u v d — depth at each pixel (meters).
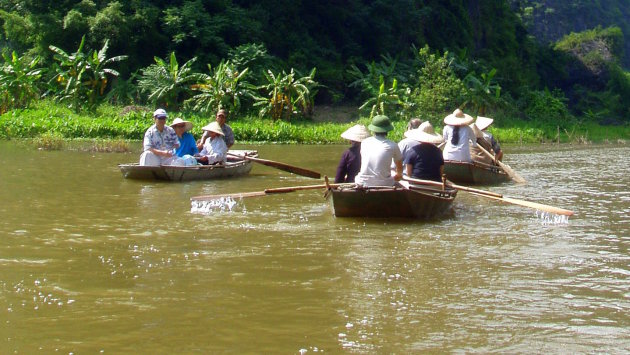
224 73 27.28
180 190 11.23
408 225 8.65
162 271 6.39
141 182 12.04
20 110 24.23
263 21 34.16
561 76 50.56
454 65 35.69
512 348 4.69
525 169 15.85
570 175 14.55
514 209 9.97
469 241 7.79
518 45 48.44
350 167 9.43
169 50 30.66
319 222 8.73
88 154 16.70
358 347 4.67
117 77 28.91
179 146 12.73
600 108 47.53
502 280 6.25
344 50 37.34
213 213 9.23
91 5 30.14
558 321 5.21
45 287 5.88
